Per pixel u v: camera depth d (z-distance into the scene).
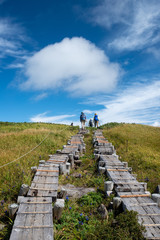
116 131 21.19
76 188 7.23
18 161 8.77
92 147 14.63
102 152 11.80
